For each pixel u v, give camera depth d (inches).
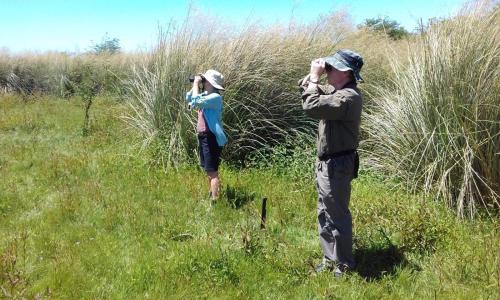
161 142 340.5
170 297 169.8
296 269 191.2
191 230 231.1
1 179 309.1
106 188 287.1
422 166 278.1
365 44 442.9
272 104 365.1
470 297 172.9
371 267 198.2
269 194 275.1
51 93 836.0
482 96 257.1
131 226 233.0
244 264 191.6
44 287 172.9
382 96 339.3
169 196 273.7
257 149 347.3
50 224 234.8
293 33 409.4
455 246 208.7
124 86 508.4
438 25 282.8
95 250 204.8
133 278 181.9
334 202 186.5
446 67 265.3
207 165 266.7
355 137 185.6
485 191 256.5
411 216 224.4
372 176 300.0
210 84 270.4
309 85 182.2
